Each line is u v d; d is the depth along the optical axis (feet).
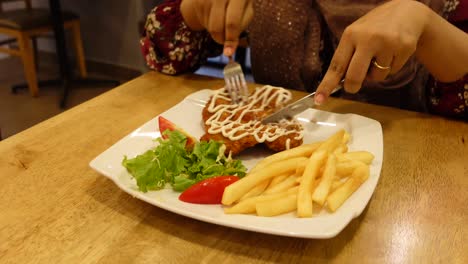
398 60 2.50
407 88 3.59
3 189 2.19
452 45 2.71
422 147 2.62
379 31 2.37
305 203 1.82
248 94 3.03
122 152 2.33
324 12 3.69
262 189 2.01
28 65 9.48
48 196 2.15
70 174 2.33
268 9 3.80
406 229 1.93
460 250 1.80
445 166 2.42
